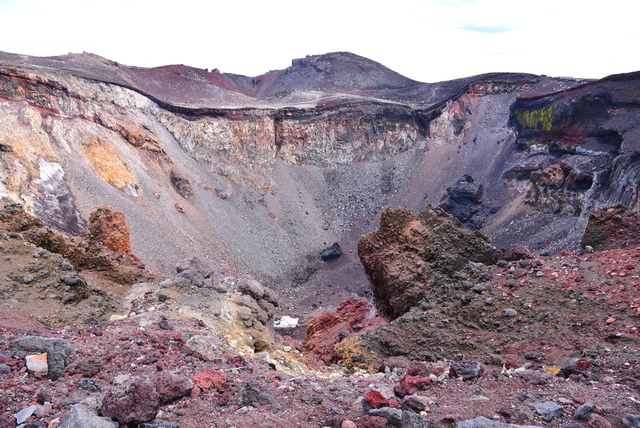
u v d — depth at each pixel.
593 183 123.69
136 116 151.12
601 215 24.25
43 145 109.56
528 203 146.88
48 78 123.31
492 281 21.22
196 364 10.31
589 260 20.66
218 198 156.12
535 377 9.41
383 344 19.70
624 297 17.02
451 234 26.67
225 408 7.30
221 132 170.88
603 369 11.19
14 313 14.49
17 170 96.69
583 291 18.30
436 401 7.70
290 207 173.75
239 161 174.00
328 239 167.75
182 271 19.67
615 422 6.69
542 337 16.30
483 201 161.88
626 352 12.71
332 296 131.12
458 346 17.95
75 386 8.03
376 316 29.69
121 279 23.55
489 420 6.31
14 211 22.48
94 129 130.12
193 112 169.12
